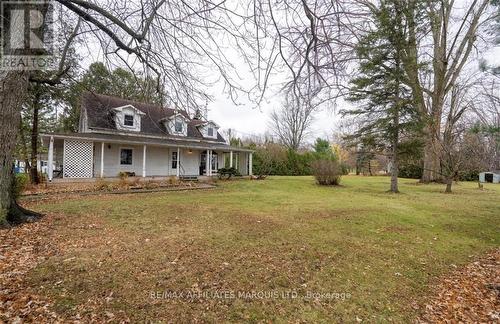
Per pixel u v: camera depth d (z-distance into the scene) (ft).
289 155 106.83
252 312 10.51
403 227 24.25
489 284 14.01
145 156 60.95
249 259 15.46
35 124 48.49
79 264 13.76
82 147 54.13
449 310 11.48
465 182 84.74
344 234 21.17
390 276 14.34
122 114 60.23
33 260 14.03
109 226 21.27
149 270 13.52
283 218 25.84
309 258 16.01
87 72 20.02
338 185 65.00
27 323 8.96
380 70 45.57
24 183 39.75
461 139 52.75
